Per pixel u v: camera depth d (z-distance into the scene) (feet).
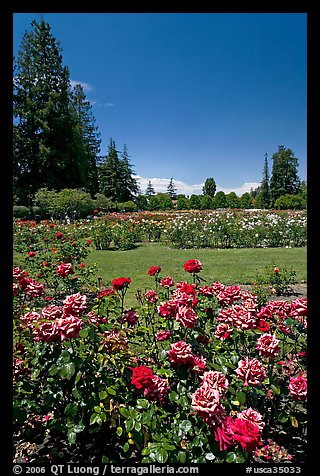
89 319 5.56
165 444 3.88
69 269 11.07
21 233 30.76
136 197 135.13
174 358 4.66
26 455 5.10
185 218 41.39
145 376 4.31
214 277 18.07
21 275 8.82
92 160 112.88
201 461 4.02
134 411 4.19
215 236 31.42
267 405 6.06
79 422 4.55
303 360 6.51
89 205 64.80
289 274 16.53
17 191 71.97
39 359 5.05
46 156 72.84
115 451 5.19
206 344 6.11
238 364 4.94
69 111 86.07
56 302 13.39
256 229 31.76
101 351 5.17
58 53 77.46
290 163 129.39
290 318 5.96
